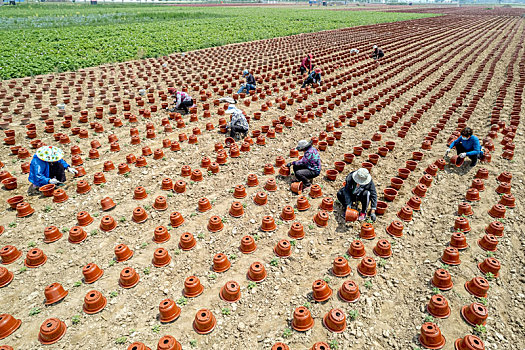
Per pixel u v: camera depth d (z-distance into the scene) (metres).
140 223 6.82
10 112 11.98
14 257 5.85
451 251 5.77
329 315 4.79
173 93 14.45
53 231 6.27
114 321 4.87
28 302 5.13
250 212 7.16
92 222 6.78
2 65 17.05
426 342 4.50
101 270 5.64
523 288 5.34
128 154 9.40
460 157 8.42
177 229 6.66
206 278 5.60
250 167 8.91
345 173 8.68
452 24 43.84
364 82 16.97
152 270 5.71
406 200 7.59
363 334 4.70
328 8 75.12
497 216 6.85
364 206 6.74
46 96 13.78
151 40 25.97
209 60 21.00
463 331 4.69
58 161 7.69
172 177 8.40
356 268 5.77
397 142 10.53
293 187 7.72
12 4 51.81
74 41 24.03
